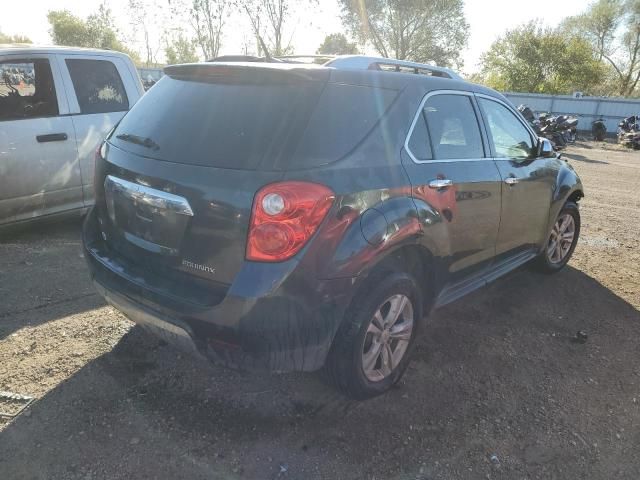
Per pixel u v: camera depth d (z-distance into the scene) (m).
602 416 2.90
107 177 2.84
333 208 2.29
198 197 2.33
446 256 3.09
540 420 2.82
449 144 3.20
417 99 2.95
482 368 3.27
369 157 2.55
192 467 2.35
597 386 3.18
